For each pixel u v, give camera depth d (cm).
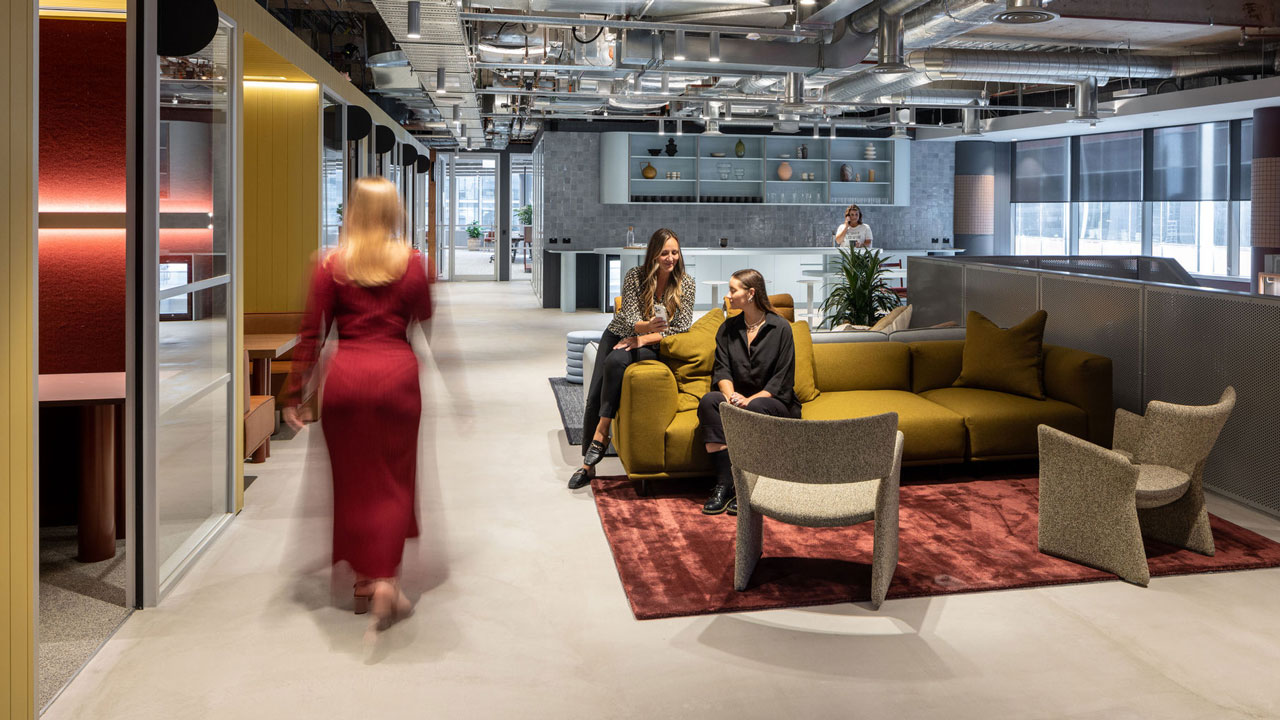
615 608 338
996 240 1725
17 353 231
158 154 334
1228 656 300
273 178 651
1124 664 294
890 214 1678
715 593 348
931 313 800
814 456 321
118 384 396
